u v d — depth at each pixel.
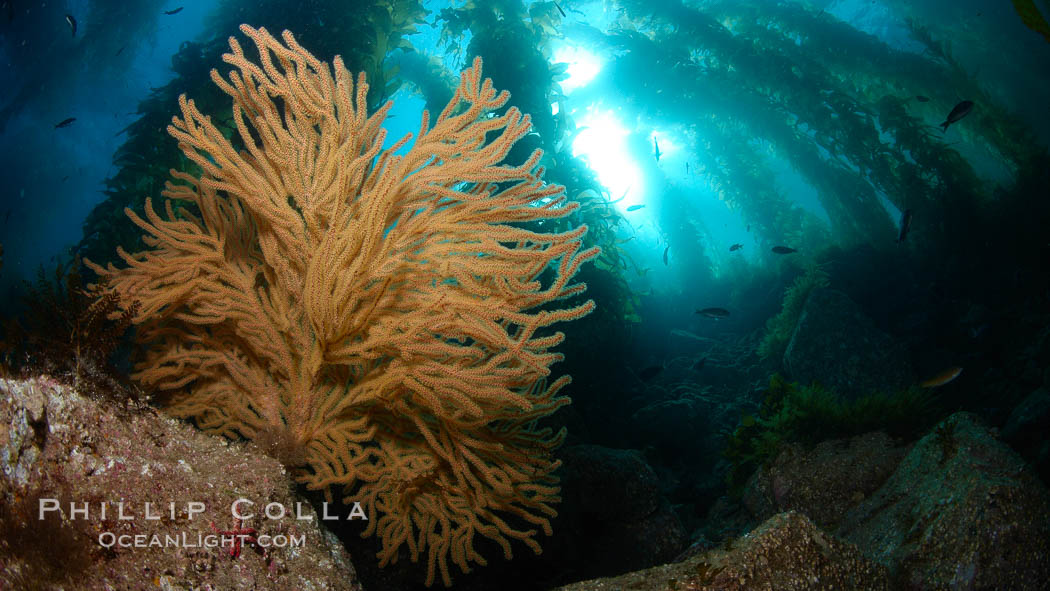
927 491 3.54
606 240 10.06
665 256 10.57
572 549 5.41
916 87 13.25
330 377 3.13
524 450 3.27
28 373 1.85
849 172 13.02
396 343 2.70
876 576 2.48
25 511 1.59
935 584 2.98
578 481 5.72
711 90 13.90
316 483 2.89
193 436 2.21
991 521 2.96
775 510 5.04
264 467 2.24
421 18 9.05
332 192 2.78
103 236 7.11
